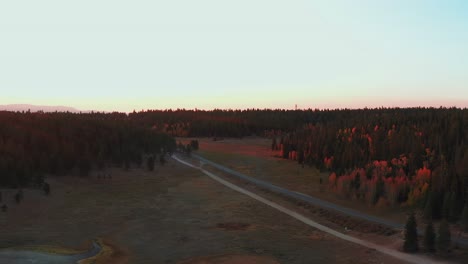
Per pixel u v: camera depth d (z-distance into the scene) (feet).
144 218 243.60
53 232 209.26
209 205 279.49
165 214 253.65
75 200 277.03
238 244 192.44
